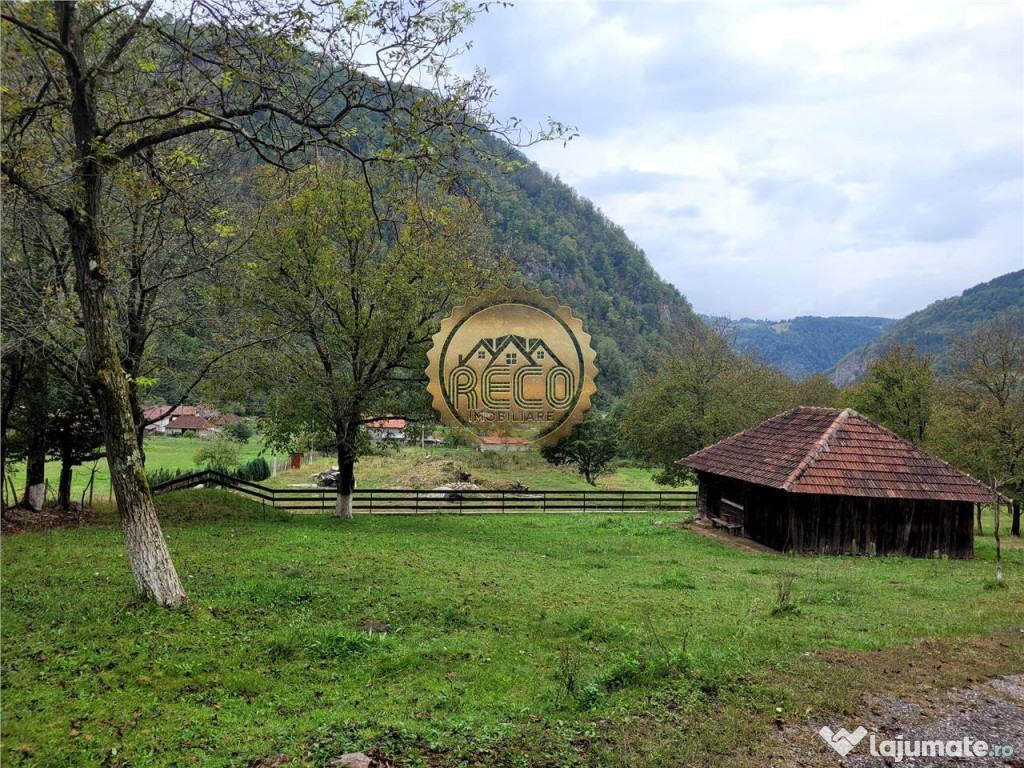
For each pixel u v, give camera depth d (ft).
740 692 23.16
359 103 29.55
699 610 36.24
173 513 63.93
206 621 27.81
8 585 32.42
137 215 44.65
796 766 18.70
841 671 25.49
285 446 71.72
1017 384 100.32
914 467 69.62
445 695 22.26
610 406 216.54
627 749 19.03
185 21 28.68
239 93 29.73
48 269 49.44
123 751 17.93
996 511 49.83
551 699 22.30
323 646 26.04
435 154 29.60
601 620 32.35
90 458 70.03
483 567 45.80
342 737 18.85
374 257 69.62
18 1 28.22
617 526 76.79
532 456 154.40
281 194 55.42
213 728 19.42
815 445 70.90
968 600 42.01
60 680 21.76
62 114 33.50
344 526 66.69
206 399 67.72
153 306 54.85
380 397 69.62
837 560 62.90
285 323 65.62
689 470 118.42
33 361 56.75
